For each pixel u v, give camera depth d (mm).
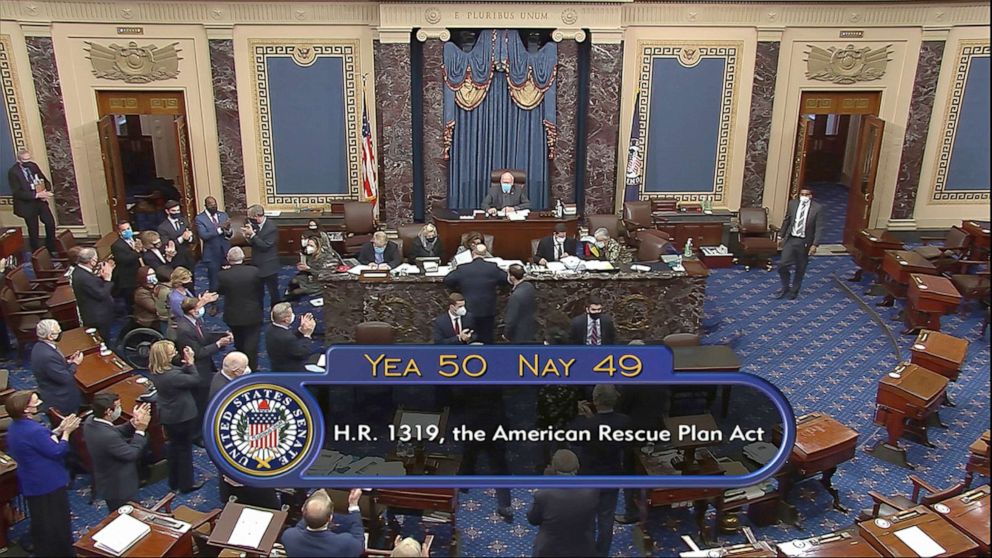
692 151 11945
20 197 10719
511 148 11508
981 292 9664
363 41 11258
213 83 11273
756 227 11461
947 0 11164
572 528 5414
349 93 11484
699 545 6156
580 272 8766
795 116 11859
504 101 11312
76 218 11602
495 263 8477
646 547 6086
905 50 11523
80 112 11242
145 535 5285
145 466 6957
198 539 5559
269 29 11141
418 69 11359
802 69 11625
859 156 11945
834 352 9102
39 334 6641
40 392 6746
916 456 7270
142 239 9148
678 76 11594
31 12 10703
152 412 6848
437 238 9617
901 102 11750
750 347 9180
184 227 9992
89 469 6832
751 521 6418
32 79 10992
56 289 8859
